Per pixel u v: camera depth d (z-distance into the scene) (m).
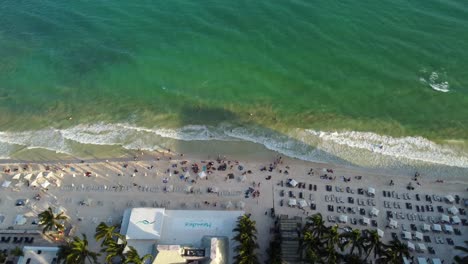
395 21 104.44
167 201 69.62
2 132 83.19
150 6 113.44
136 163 75.75
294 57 96.88
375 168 74.44
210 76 93.50
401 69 92.94
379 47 98.00
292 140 79.56
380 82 90.50
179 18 109.00
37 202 69.56
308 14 108.00
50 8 115.06
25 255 60.88
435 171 73.69
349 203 69.06
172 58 97.94
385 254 56.09
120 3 115.25
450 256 62.38
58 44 103.56
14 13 113.50
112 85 92.56
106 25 108.19
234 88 90.69
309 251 56.44
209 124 83.25
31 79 94.88
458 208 68.19
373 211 67.19
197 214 65.75
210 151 77.75
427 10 107.31
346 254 59.00
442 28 102.12
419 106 85.44
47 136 81.88
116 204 69.25
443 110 84.56
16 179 73.00
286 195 70.25
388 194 70.25
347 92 88.75
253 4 112.25
